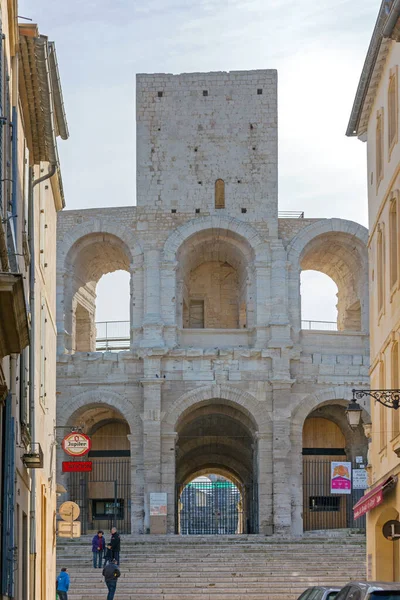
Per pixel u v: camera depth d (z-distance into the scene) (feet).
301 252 248.32
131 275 247.50
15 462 98.43
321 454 258.98
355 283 257.55
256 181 249.75
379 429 152.15
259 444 238.48
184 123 252.01
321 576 185.98
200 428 271.28
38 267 137.59
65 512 180.34
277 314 243.40
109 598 166.61
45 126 123.03
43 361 146.10
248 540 216.13
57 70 128.47
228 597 175.32
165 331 243.19
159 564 193.98
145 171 250.37
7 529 88.53
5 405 90.84
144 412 237.66
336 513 255.09
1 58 78.54
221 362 240.73
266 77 253.24
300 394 241.14
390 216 141.49
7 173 88.12
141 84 252.62
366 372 243.60
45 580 146.61
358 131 170.60
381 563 151.74
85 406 242.37
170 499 236.02
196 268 268.82
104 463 257.34
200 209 248.73
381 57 147.33
